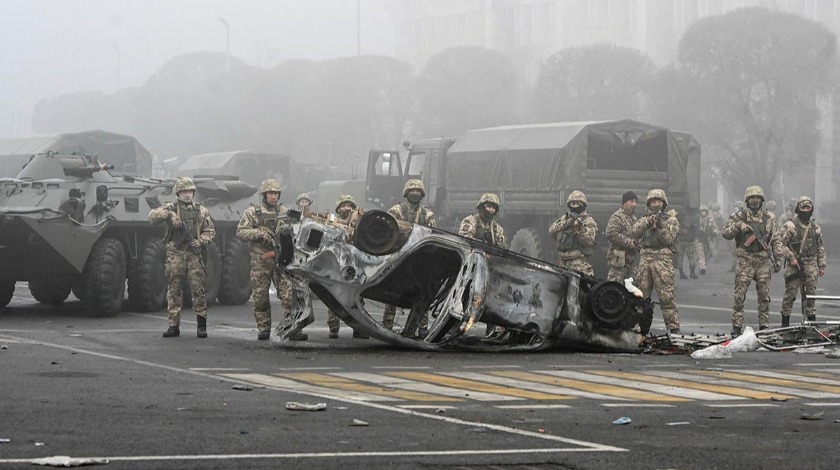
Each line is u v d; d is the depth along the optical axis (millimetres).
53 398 21141
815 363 29391
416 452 16281
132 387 22938
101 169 45281
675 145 65938
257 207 34281
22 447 16125
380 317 42031
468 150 70062
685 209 67000
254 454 15836
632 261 38281
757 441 17688
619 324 31109
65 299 48406
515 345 31234
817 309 51031
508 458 15984
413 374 25984
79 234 41188
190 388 22938
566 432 18281
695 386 24672
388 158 78938
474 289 29984
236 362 27938
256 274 34031
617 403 21828
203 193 49094
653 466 15609
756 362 29516
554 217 63719
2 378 24062
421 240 30328
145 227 44500
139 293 44125
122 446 16281
